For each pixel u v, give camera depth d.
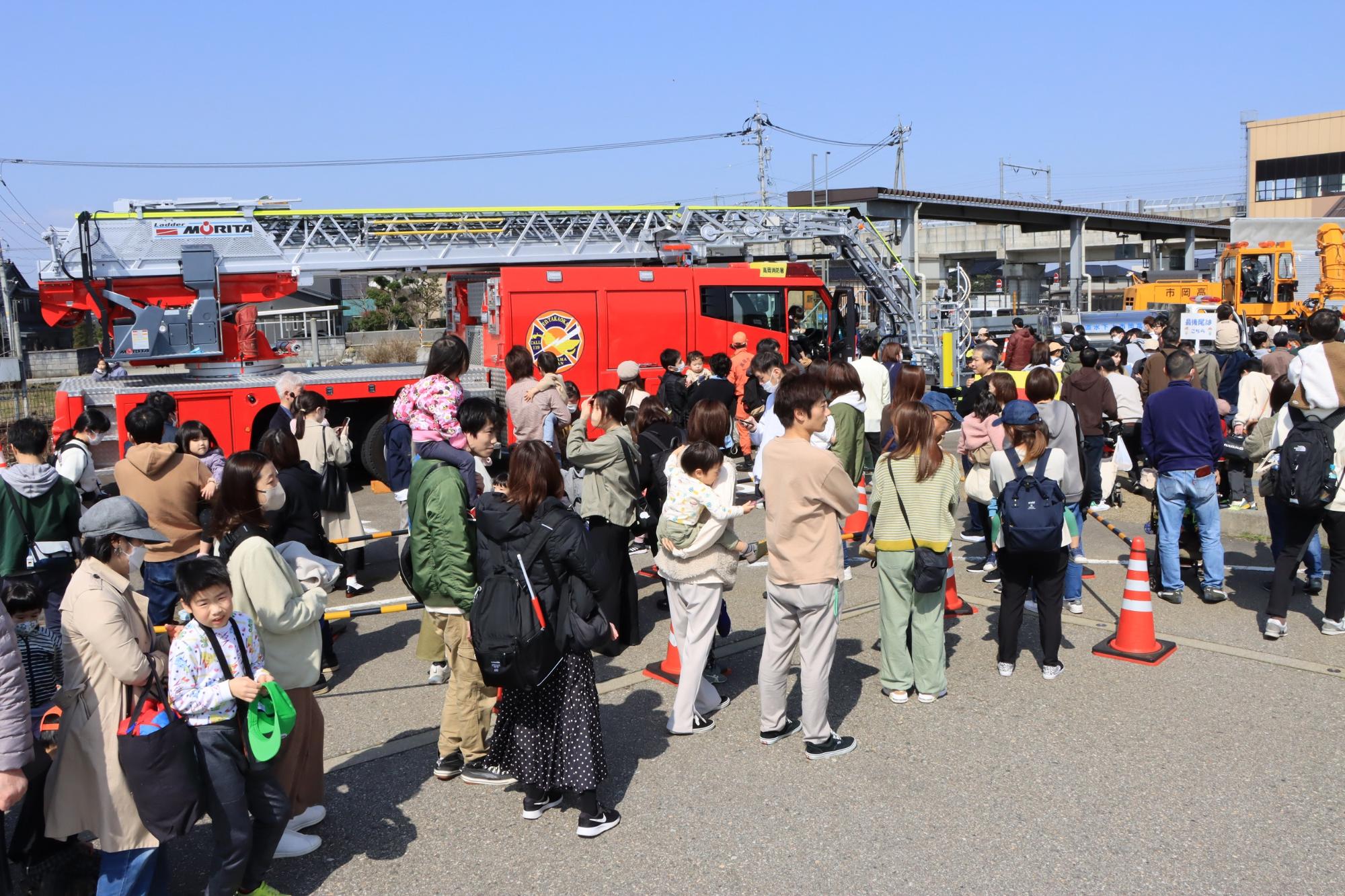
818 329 16.02
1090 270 61.66
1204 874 4.00
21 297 39.59
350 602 8.28
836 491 4.98
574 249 18.75
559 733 4.45
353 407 13.40
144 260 14.77
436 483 4.78
